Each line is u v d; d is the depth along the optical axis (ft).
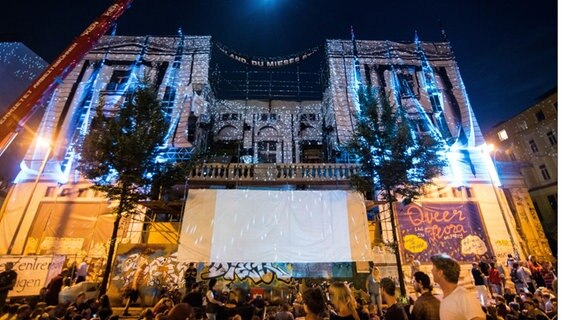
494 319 19.60
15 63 67.00
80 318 19.85
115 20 45.32
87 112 58.70
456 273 10.09
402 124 43.73
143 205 45.88
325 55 71.46
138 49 66.54
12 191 50.98
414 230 50.75
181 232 39.37
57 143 55.36
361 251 40.45
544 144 87.20
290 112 74.59
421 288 11.95
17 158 64.13
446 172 55.93
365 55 68.54
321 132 73.00
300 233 40.73
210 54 68.85
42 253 46.83
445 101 63.93
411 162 41.16
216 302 25.57
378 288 31.73
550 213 83.30
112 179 45.80
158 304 21.36
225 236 39.68
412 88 65.46
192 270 38.63
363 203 43.06
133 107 42.11
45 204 50.34
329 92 67.72
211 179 49.60
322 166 51.93
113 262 43.47
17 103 34.58
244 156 68.64
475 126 61.00
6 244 47.29
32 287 33.47
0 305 26.23
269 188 51.34
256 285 39.91
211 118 69.46
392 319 11.72
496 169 59.16
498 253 49.57
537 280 42.73
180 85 64.59
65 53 39.40
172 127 60.34
